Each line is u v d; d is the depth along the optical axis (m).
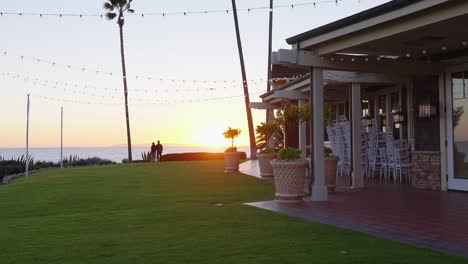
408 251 5.70
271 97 21.78
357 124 12.49
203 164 23.67
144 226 7.73
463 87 11.01
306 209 9.07
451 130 11.29
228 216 8.48
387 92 16.53
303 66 10.20
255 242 6.31
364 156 15.16
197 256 5.66
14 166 27.16
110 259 5.64
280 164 9.95
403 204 9.41
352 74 12.54
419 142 12.17
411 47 10.23
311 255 5.56
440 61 11.30
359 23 8.65
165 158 33.06
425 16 7.69
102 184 15.23
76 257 5.78
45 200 11.74
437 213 8.33
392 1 7.76
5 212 9.99
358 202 9.81
